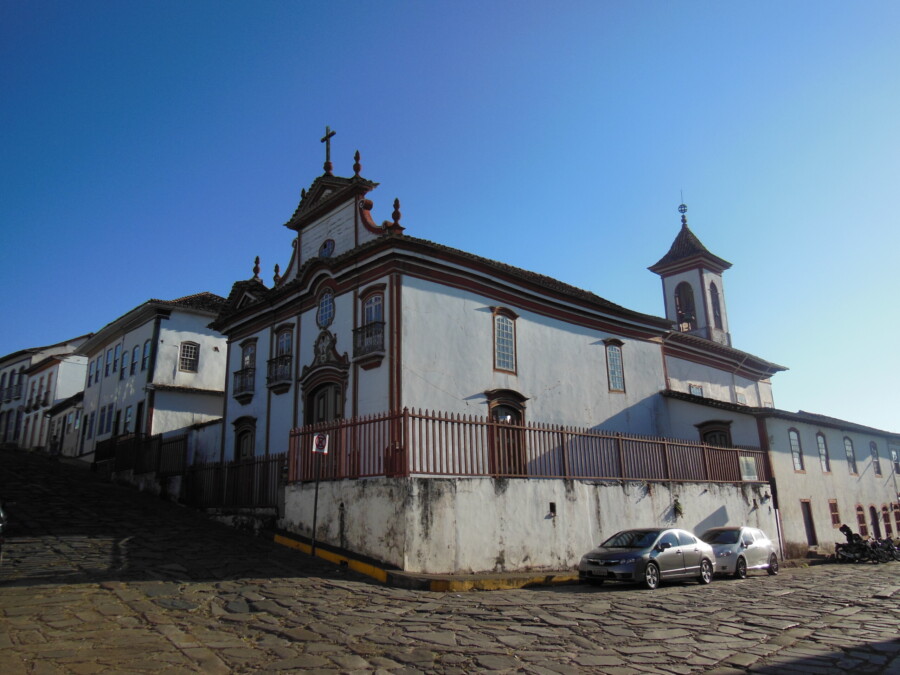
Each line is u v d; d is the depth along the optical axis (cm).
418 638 854
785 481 2636
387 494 1399
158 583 1120
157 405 3253
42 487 2358
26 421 5206
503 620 984
